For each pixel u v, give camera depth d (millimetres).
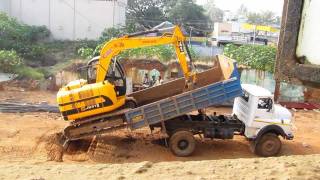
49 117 17641
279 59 2113
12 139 14047
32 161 12312
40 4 37812
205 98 13445
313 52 2004
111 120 13352
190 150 13609
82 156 13266
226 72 14422
